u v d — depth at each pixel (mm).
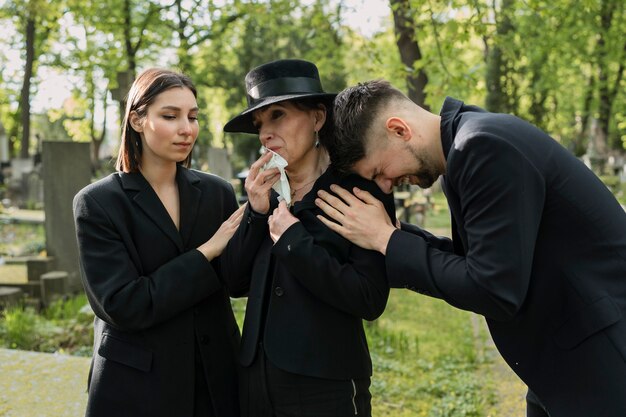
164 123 1925
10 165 19406
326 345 1891
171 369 1986
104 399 1968
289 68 1938
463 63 5680
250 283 2035
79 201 1954
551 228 1752
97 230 1921
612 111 23438
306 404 1890
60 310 5926
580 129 26500
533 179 1673
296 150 1957
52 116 24484
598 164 22859
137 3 13977
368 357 2012
